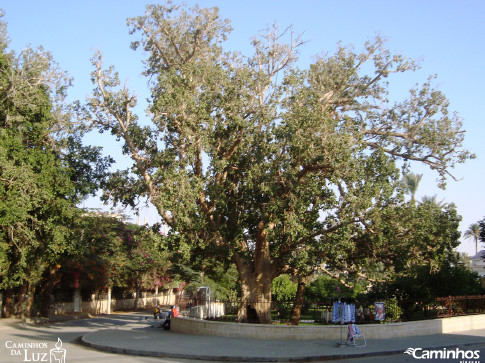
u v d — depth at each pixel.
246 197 21.17
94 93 21.83
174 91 19.83
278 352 15.20
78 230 32.44
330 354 14.77
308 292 36.59
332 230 19.69
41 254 29.27
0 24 25.59
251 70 22.28
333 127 18.89
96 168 29.34
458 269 25.77
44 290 36.38
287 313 27.81
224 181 21.89
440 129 22.36
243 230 21.98
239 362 14.38
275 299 36.78
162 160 20.06
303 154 18.83
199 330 20.25
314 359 14.41
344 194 18.34
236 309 28.20
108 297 44.88
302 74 20.53
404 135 22.91
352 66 23.28
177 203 18.81
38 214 26.55
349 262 22.50
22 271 29.61
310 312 30.75
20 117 24.19
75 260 37.12
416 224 19.73
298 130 18.73
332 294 34.91
